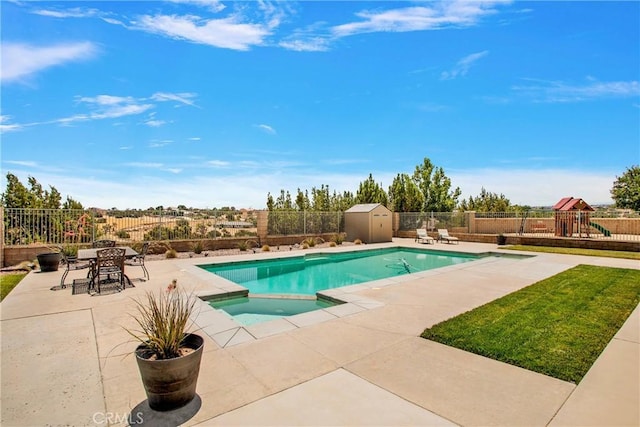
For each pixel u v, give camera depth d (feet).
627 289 22.38
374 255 50.67
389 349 12.67
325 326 15.40
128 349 12.82
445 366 11.20
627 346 12.89
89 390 9.77
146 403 9.03
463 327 14.99
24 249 34.78
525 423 8.03
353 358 11.86
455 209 85.51
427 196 85.71
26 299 20.16
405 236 73.20
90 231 39.63
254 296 23.75
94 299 20.20
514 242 55.57
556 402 8.98
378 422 8.02
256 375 10.56
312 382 10.10
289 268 40.09
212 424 8.00
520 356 11.91
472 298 20.67
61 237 37.68
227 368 11.06
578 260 37.06
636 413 8.45
